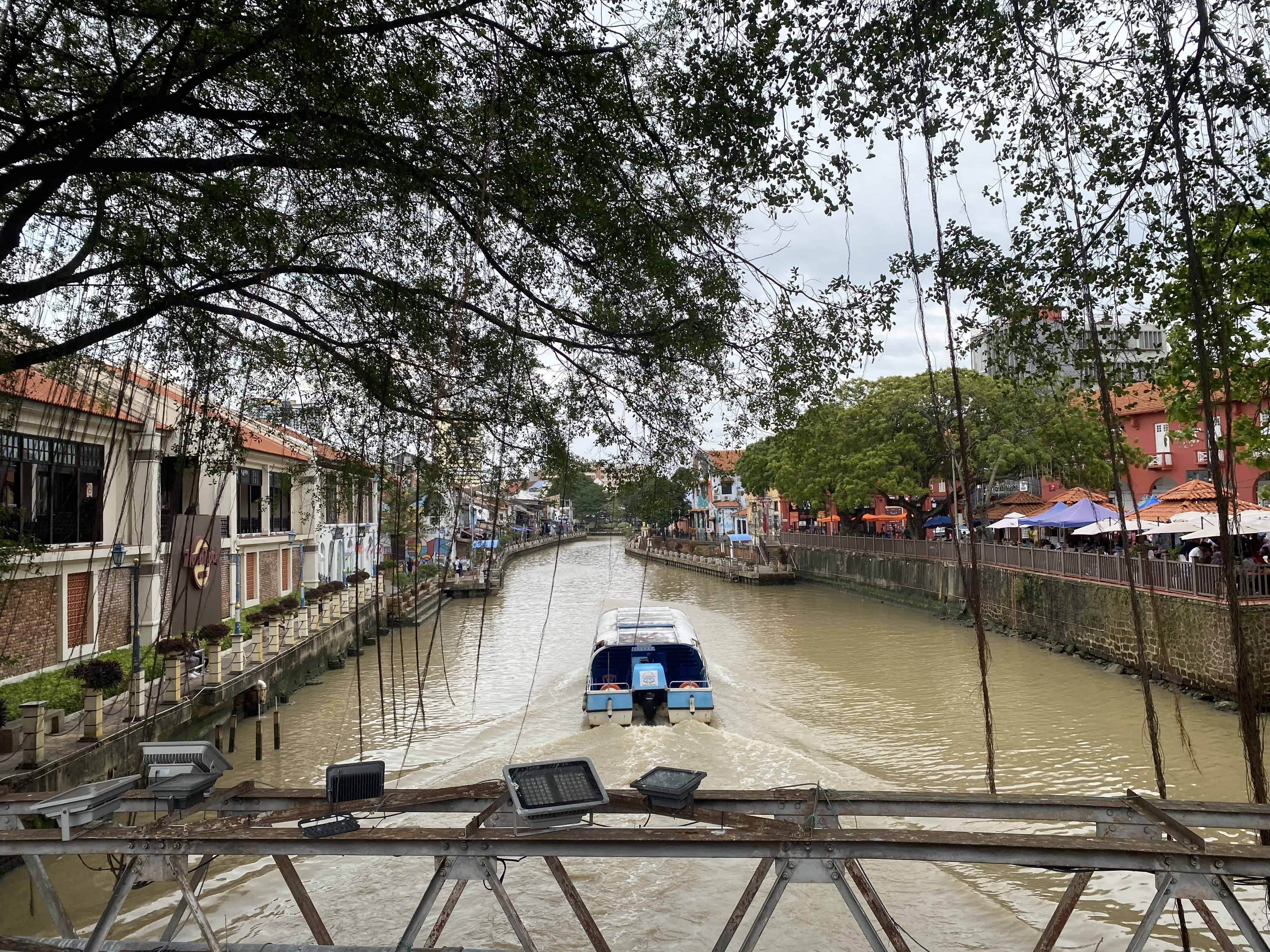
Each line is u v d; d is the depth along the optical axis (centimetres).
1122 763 1308
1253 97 439
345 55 567
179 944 464
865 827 988
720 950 380
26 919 827
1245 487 2495
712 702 1544
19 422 1312
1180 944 720
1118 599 2047
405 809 429
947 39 535
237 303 759
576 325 692
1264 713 1525
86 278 647
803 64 557
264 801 459
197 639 1484
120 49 613
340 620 2483
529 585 5103
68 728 1188
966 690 1870
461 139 638
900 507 5462
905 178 475
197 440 784
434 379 687
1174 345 963
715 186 629
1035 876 869
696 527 9106
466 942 712
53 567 1493
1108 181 550
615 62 603
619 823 879
